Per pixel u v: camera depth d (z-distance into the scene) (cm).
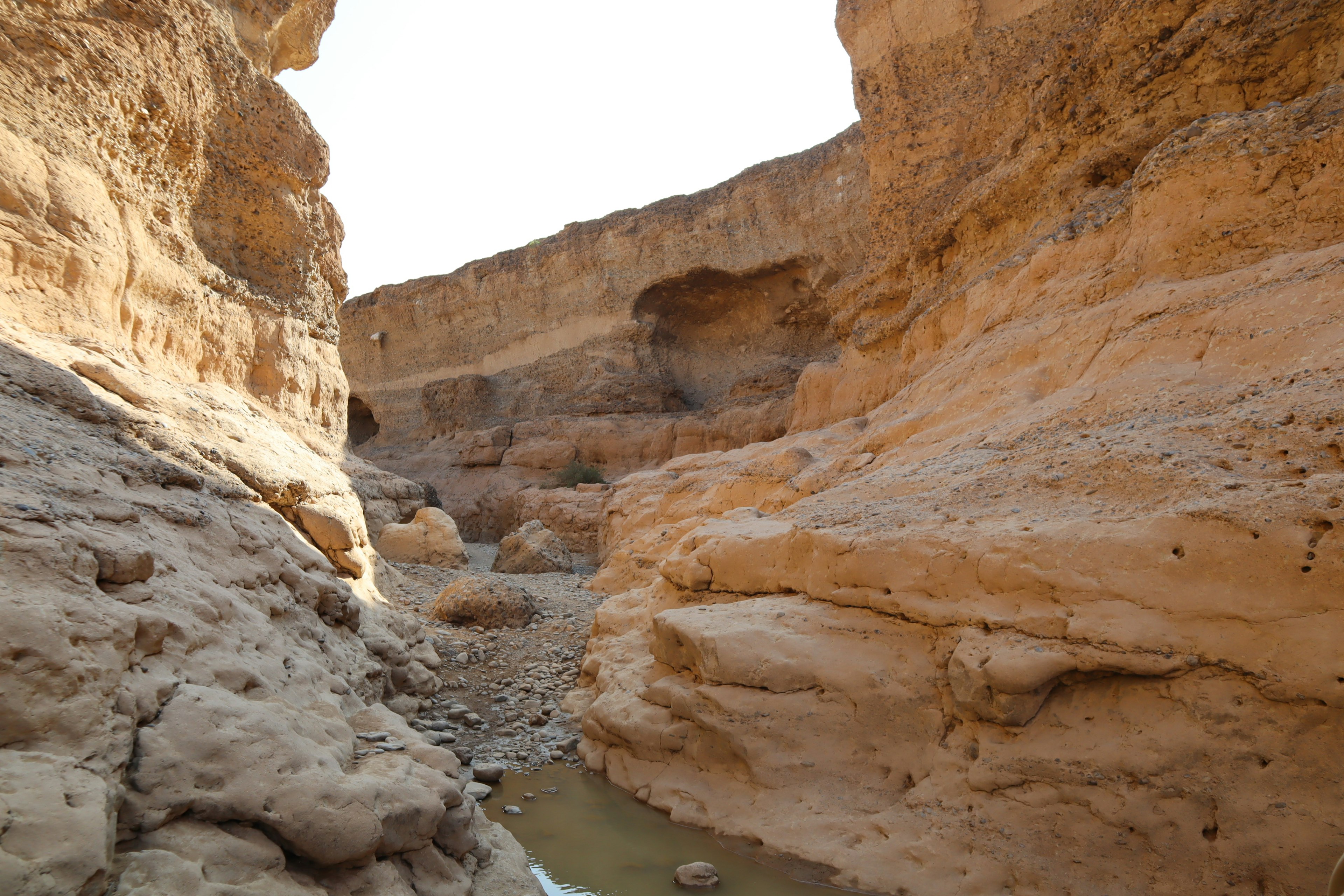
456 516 2678
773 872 377
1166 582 344
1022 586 387
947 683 401
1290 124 553
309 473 711
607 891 360
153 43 698
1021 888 331
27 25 567
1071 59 934
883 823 378
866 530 479
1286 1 656
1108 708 349
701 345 2895
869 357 1356
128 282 646
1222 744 314
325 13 1041
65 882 185
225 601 366
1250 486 350
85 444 413
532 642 829
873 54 1390
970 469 537
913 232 1317
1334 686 294
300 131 925
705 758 459
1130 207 683
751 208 2495
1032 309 758
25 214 537
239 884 231
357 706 424
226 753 259
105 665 246
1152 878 312
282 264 909
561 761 542
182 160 758
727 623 486
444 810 314
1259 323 485
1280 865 290
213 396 696
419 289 3388
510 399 3095
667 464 1542
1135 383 518
